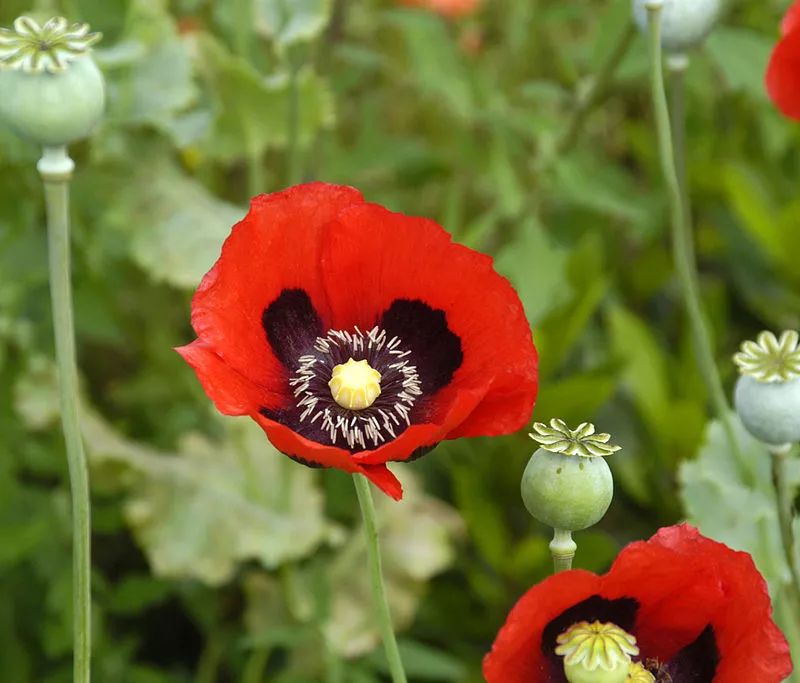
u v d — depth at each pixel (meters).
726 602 0.90
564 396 1.31
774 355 0.98
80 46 0.92
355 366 0.97
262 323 0.97
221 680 1.42
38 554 1.32
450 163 1.65
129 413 1.50
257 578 1.36
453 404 0.91
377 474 0.91
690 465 1.14
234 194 1.69
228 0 1.46
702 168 1.61
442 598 1.40
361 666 1.32
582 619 0.91
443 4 1.76
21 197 1.36
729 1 1.43
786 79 1.12
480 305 0.96
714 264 1.73
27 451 1.35
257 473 1.35
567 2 1.84
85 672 0.96
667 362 1.49
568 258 1.42
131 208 1.34
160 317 1.48
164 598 1.40
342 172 1.61
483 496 1.33
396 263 0.97
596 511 0.92
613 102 1.85
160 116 1.29
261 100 1.32
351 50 1.60
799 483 1.12
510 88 1.85
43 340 1.43
